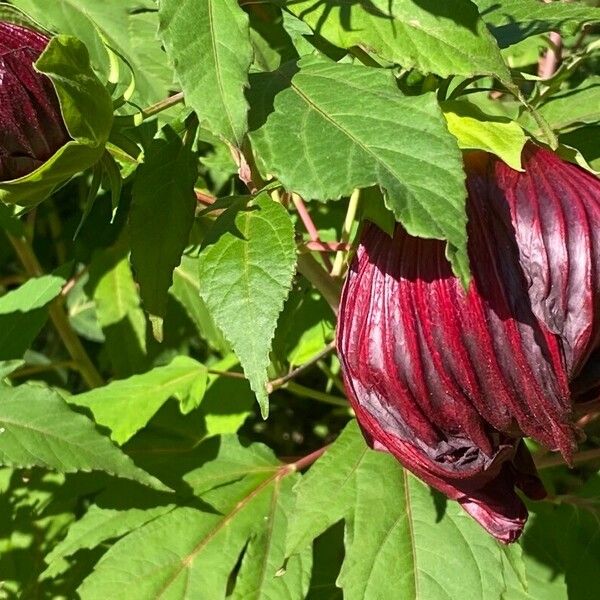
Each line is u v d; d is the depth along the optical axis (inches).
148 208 12.1
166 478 16.5
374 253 10.5
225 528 15.8
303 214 15.3
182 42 10.4
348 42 11.6
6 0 16.6
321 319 17.7
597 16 13.5
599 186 10.2
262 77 11.0
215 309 10.5
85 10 16.7
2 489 17.6
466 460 10.6
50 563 16.0
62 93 10.5
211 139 16.6
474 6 11.3
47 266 24.5
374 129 10.0
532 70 20.8
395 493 14.1
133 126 11.9
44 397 14.6
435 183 9.4
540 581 15.6
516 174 10.3
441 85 12.7
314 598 17.2
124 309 20.2
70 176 11.2
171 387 17.0
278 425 23.2
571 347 9.9
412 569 13.7
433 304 10.1
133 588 15.3
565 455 10.1
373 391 10.6
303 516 14.0
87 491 17.2
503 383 10.0
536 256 9.9
